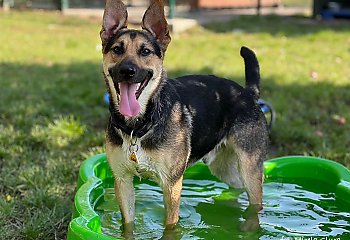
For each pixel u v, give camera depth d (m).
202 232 1.42
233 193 1.68
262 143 1.52
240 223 1.47
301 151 2.04
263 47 4.05
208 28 5.00
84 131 2.17
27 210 1.50
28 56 3.66
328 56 3.75
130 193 1.39
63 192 1.64
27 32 4.63
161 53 1.34
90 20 5.47
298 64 3.47
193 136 1.40
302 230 1.42
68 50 3.92
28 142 2.03
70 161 1.86
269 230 1.43
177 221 1.38
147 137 1.29
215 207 1.58
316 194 1.67
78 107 2.48
